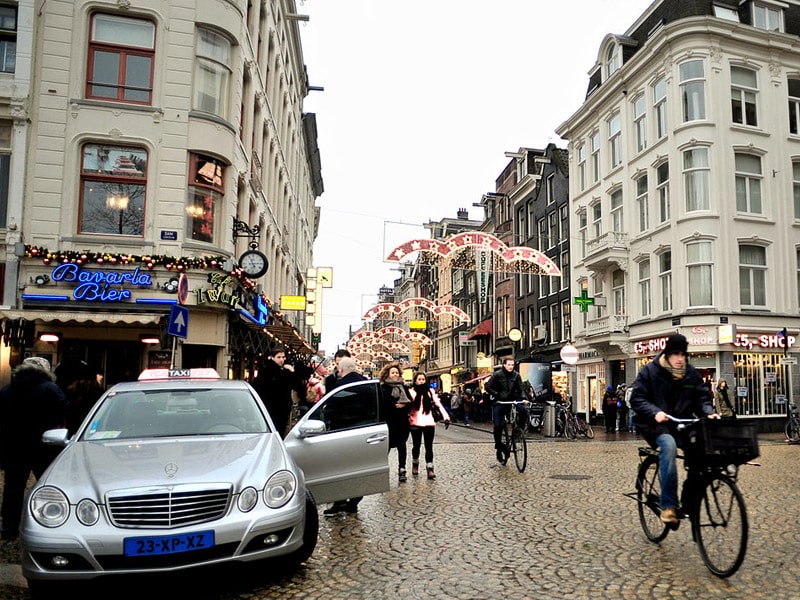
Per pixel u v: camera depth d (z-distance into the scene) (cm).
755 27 2516
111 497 432
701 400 545
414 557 547
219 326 1655
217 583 484
